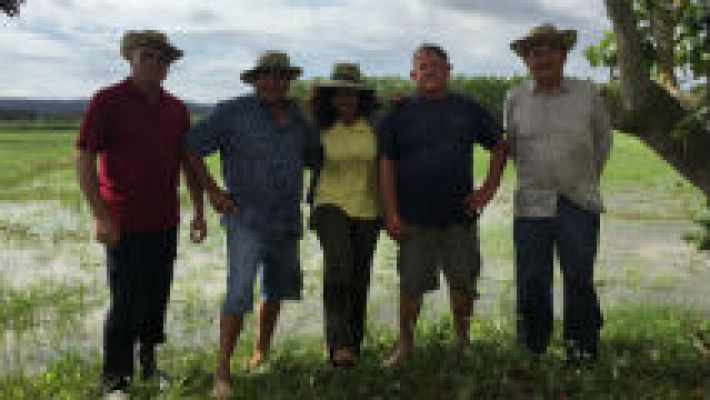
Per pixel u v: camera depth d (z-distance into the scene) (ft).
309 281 36.86
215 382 20.33
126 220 19.67
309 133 20.99
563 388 20.34
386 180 21.54
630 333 25.11
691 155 22.56
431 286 22.04
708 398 19.97
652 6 23.86
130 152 19.53
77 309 30.40
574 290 21.47
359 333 22.43
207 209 64.18
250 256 20.18
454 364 21.62
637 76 21.88
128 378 20.49
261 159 20.22
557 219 21.29
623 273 39.24
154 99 19.81
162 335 21.27
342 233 21.26
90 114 19.29
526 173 21.50
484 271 39.24
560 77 21.17
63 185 85.97
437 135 21.26
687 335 24.80
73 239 48.19
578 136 20.97
